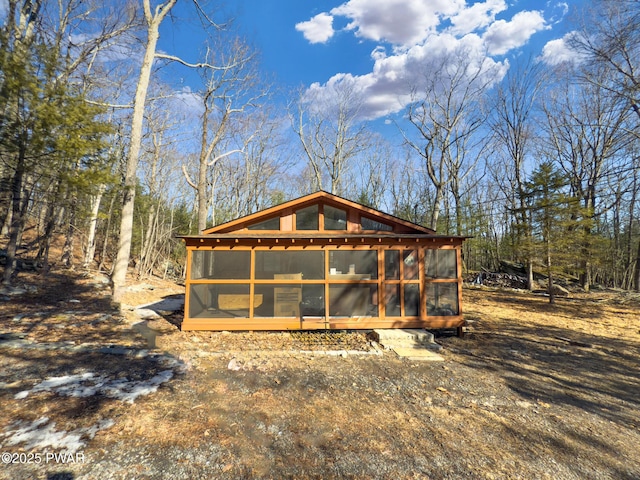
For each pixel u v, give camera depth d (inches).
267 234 341.1
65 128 350.3
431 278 329.4
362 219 356.8
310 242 318.7
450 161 911.7
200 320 302.8
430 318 323.9
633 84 450.3
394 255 329.4
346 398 174.6
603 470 120.3
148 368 199.3
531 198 549.6
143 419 137.9
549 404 179.0
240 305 313.1
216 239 307.0
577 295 631.8
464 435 141.3
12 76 325.1
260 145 1083.3
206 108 692.1
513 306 511.8
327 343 284.8
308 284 320.5
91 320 308.3
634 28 423.5
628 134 543.5
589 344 306.5
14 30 408.2
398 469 115.2
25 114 348.8
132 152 430.9
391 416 156.3
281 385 187.8
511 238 680.4
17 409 137.8
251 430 137.1
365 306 323.0
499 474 114.7
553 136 834.8
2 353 203.2
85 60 584.1
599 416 167.0
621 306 510.3
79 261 682.8
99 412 140.6
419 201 1203.2
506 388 199.9
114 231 745.0
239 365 217.9
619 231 936.3
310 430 139.8
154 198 840.3
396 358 251.0
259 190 1154.7
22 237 625.6
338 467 115.1
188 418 142.9
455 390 193.2
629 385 212.4
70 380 171.3
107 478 101.9
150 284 630.5
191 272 307.1
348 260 326.0
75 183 369.1
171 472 106.9
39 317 296.8
